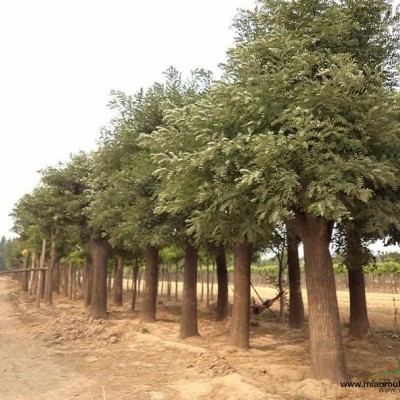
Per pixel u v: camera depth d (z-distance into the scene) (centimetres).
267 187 787
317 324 884
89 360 1180
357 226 1105
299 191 826
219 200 860
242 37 1016
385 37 903
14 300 3397
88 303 2800
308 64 805
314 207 748
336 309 894
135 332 1535
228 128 896
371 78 826
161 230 1398
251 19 1001
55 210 2030
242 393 790
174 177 927
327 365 863
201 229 988
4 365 1130
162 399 803
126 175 1477
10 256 6744
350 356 1192
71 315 2162
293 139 757
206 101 948
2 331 1758
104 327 1664
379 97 777
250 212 950
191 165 851
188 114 1122
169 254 2895
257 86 852
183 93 1506
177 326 1764
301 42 841
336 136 765
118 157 1636
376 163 752
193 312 1479
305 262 927
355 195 784
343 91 757
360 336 1398
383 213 834
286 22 904
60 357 1223
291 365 1083
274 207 782
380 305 3102
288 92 810
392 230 1130
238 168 827
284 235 1521
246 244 1298
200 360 1087
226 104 870
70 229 1991
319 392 805
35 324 1889
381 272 4419
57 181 2058
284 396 803
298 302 1748
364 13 883
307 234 917
